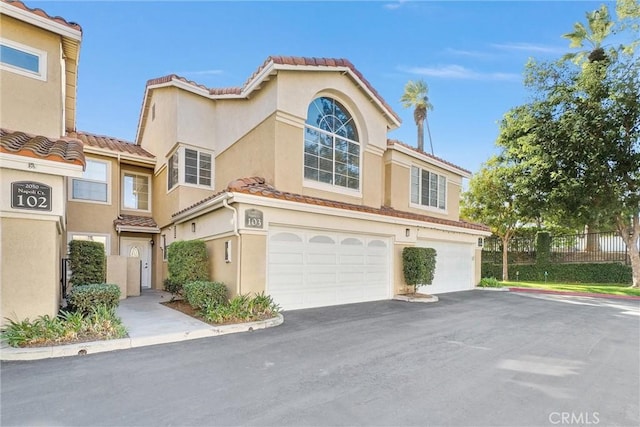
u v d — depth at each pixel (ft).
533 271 85.71
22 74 29.68
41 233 24.77
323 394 16.03
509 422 13.78
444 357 22.11
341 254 42.65
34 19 29.76
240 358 21.11
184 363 20.02
